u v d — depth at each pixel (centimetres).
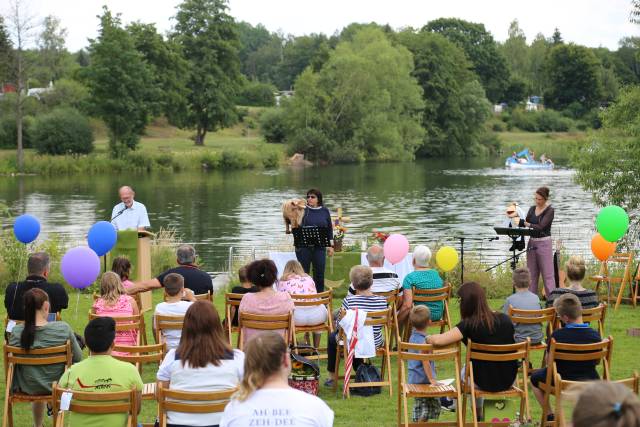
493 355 714
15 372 711
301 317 944
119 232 1326
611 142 1897
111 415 587
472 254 1873
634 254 1736
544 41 15962
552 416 731
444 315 1034
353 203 4450
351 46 8762
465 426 724
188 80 8438
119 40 7306
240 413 423
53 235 2053
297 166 7656
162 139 8794
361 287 878
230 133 9775
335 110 8306
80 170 6712
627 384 609
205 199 4725
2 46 6881
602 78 12638
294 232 1273
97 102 7238
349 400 858
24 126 7575
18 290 829
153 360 738
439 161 8462
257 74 18888
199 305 581
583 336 703
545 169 7162
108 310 866
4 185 5562
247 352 433
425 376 765
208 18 8631
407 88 8438
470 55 12494
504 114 11950
